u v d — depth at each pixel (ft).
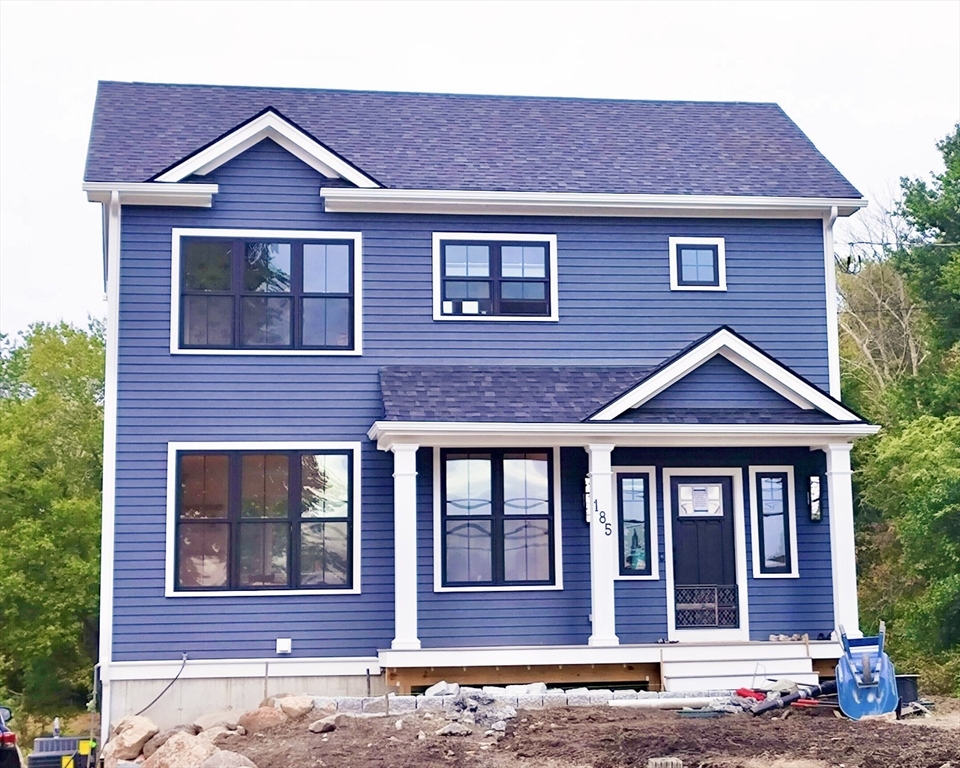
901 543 112.68
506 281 62.75
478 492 59.98
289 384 59.77
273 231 60.59
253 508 58.70
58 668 127.75
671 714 50.29
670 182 65.26
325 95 72.43
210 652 57.36
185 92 70.18
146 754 52.65
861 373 136.77
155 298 59.21
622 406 58.03
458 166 64.95
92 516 127.85
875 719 48.88
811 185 66.13
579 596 59.93
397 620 55.98
